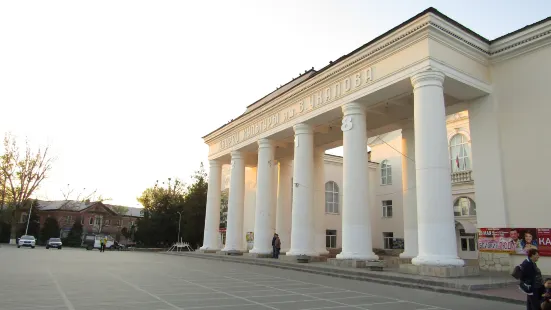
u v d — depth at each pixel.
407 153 20.62
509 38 15.84
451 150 26.78
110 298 8.55
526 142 15.20
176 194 50.81
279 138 24.89
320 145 26.72
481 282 11.14
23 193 50.38
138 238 49.34
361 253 16.56
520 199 15.12
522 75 15.62
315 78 19.97
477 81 16.00
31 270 14.45
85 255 27.25
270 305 8.19
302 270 16.83
